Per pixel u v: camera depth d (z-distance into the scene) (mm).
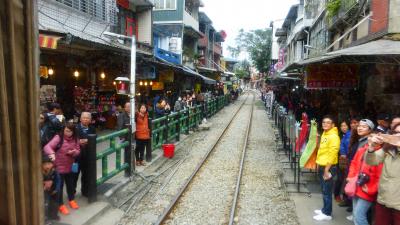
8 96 1865
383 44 8398
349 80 10562
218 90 39438
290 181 9242
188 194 8414
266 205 7738
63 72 13398
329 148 6383
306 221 6602
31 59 1987
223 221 6855
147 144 10820
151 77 16375
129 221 6723
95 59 13172
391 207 4254
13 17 1878
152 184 9000
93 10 14305
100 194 7469
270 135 17938
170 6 29766
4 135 1811
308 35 26938
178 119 14891
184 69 22047
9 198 1841
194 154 12836
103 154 7539
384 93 10328
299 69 14336
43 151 5461
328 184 6539
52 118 6109
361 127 5492
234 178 9820
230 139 16547
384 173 4355
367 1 12469
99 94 15602
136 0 20297
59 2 12102
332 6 16453
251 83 116750
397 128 4344
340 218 6715
